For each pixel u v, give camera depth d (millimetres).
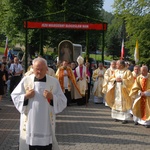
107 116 13195
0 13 40562
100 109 15195
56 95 6176
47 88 6102
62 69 16375
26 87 6113
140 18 39531
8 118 12227
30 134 6035
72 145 8648
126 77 11906
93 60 37438
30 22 18625
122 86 11844
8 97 18016
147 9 40094
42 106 6031
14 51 42875
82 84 16578
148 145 8867
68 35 42562
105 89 14836
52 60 35031
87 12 43812
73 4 42812
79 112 14117
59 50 21281
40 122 6016
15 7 38469
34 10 38750
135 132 10414
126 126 11312
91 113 13891
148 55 39938
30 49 40344
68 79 16391
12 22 38969
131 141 9250
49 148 6152
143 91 11281
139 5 40094
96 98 17531
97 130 10539
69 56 21281
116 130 10625
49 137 6098
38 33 38906
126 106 11789
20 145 6199
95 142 9031
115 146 8672
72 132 10156
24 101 5988
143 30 39156
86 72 16828
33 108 6012
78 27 18609
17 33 39500
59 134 9859
